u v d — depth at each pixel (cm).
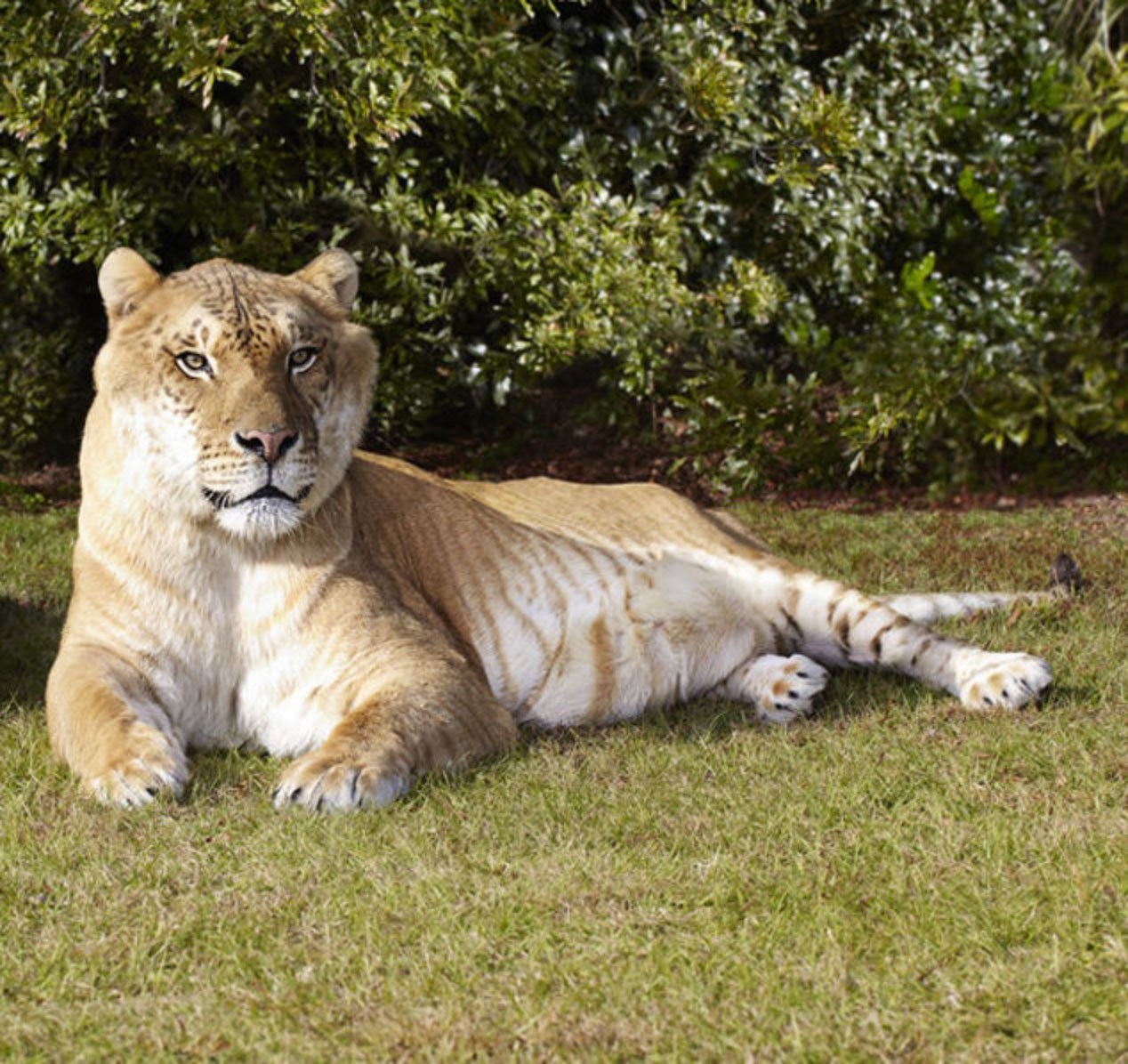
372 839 498
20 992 408
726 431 1197
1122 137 1223
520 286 1183
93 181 1170
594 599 683
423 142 1214
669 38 1197
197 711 607
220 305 583
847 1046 370
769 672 666
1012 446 1277
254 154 1137
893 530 1049
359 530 642
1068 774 546
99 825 514
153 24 1055
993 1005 388
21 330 1237
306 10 970
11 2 1048
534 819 516
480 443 1330
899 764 562
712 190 1230
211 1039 381
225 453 568
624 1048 374
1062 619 771
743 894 450
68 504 1175
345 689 596
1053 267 1260
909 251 1291
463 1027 382
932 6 1230
